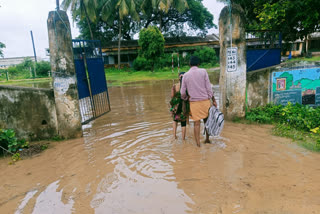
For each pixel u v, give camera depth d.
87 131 6.32
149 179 3.59
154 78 23.30
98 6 29.66
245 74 6.31
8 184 3.71
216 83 15.23
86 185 3.52
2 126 5.55
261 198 2.97
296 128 5.60
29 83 24.12
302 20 8.02
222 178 3.51
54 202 3.14
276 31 7.39
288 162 3.94
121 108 9.00
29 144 5.57
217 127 4.73
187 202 2.97
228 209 2.79
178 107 5.10
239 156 4.26
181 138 5.33
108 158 4.45
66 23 5.41
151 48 28.66
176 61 34.44
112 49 37.03
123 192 3.27
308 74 6.88
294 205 2.80
